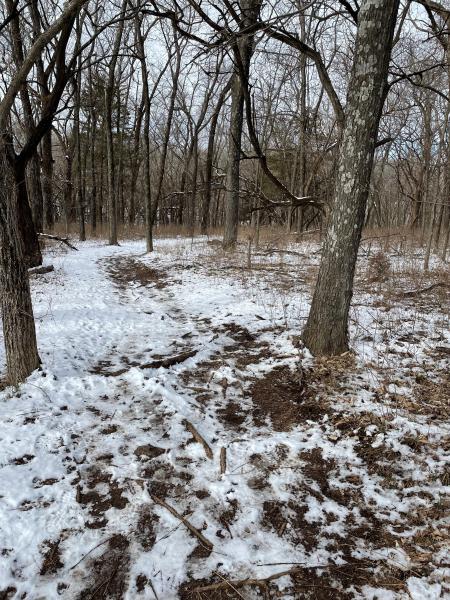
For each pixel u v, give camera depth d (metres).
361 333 5.88
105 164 28.31
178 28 4.46
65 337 6.10
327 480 3.29
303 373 4.80
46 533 2.73
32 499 2.96
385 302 7.36
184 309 7.84
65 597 2.37
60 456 3.40
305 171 18.69
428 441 3.62
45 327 6.48
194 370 5.11
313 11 4.84
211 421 4.05
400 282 9.04
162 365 5.08
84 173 24.47
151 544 2.70
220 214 41.59
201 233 23.08
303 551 2.70
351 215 4.77
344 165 4.68
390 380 4.61
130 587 2.44
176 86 18.34
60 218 30.56
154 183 35.34
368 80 4.33
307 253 13.64
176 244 16.28
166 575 2.51
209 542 2.72
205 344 5.80
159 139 32.12
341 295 5.02
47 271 10.37
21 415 3.86
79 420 3.94
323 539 2.79
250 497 3.11
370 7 4.15
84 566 2.55
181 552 2.65
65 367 4.95
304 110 15.82
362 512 3.00
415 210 16.47
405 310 7.03
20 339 4.43
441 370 4.84
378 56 4.25
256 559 2.62
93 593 2.40
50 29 3.54
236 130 13.36
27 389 4.30
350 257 4.91
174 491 3.15
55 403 4.15
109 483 3.20
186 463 3.43
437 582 2.47
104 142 26.88
